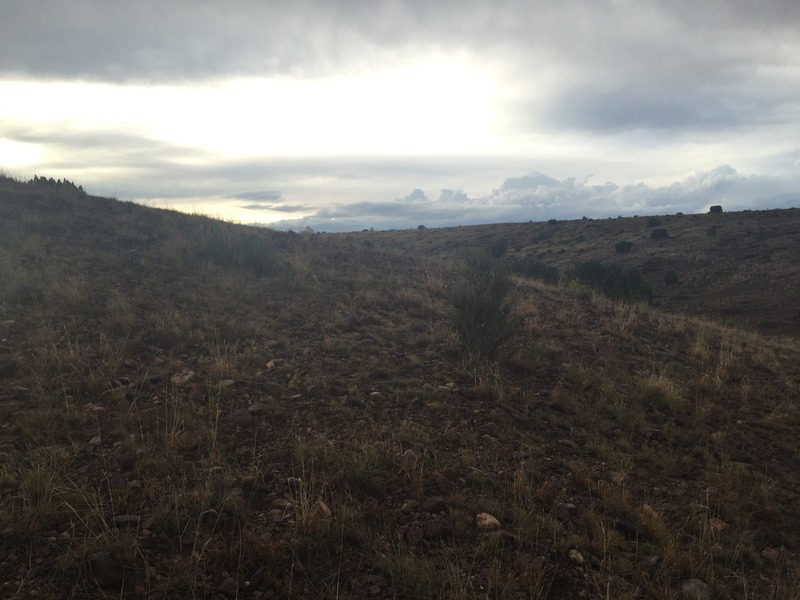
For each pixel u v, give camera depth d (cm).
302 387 618
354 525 371
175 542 333
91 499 357
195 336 734
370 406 586
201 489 386
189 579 297
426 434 529
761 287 3569
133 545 314
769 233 4916
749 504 470
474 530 388
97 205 1490
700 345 1046
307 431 511
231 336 769
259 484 409
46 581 285
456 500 416
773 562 394
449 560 348
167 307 845
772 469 557
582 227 6581
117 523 340
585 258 5006
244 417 513
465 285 881
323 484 410
